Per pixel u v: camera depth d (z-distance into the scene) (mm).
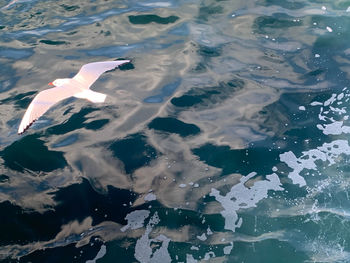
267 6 7430
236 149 4621
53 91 3662
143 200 4074
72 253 3611
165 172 4379
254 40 6527
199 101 5355
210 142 4734
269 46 6363
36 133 4953
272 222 3840
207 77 5781
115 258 3557
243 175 4320
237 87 5574
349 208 3941
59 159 4590
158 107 5266
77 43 6750
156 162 4504
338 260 3502
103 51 6477
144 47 6535
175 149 4656
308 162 4426
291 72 5797
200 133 4867
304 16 7039
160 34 6859
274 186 4188
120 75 5895
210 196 4102
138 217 3908
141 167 4453
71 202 4090
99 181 4305
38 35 7051
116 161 4527
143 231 3779
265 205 3998
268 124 4945
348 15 6969
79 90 3709
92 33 7004
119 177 4344
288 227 3787
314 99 5262
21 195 4191
